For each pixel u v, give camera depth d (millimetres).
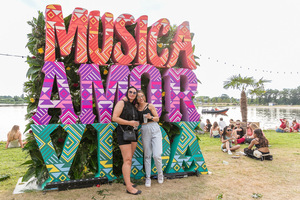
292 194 3307
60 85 3473
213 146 7754
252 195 3238
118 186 3562
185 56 4449
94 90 3824
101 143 3688
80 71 3615
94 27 3725
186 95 4344
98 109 3734
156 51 4160
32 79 3697
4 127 16734
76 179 3482
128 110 3355
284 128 12812
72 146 3518
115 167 4082
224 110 47344
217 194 3275
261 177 4125
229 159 5656
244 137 8641
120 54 3873
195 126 4340
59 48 3561
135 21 4180
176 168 4152
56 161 3426
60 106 3459
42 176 3607
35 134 3301
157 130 3596
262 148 5551
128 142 3318
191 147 4289
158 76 4141
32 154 3576
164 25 4203
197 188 3514
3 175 4066
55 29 3520
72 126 3521
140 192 3252
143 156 3969
